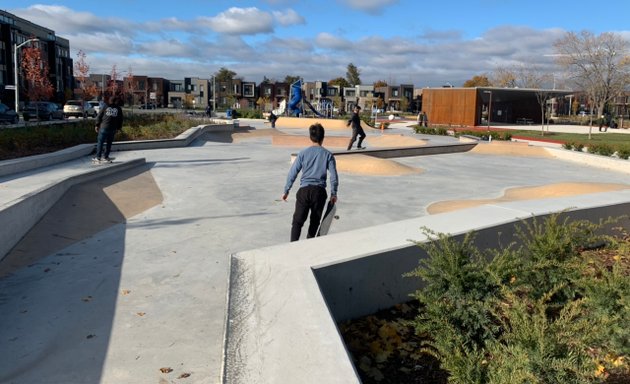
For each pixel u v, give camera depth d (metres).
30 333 4.18
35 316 4.51
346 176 13.55
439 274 3.84
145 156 16.64
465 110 57.22
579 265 4.21
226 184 11.66
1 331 4.21
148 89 119.56
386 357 3.48
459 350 3.04
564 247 4.48
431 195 11.07
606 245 6.01
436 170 15.77
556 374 2.66
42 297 4.95
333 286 3.95
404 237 4.73
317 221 6.15
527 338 2.81
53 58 76.94
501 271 3.73
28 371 3.59
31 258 6.12
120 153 17.16
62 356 3.80
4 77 62.94
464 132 37.62
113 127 13.09
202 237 7.21
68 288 5.19
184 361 3.73
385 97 137.25
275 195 10.45
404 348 3.63
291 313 3.11
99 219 8.08
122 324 4.35
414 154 19.97
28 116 39.09
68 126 20.33
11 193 8.10
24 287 5.21
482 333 3.57
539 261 4.30
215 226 7.86
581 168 18.03
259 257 4.12
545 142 33.53
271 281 3.59
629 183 14.41
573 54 44.41
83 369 3.62
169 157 16.64
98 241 6.96
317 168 6.07
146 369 3.62
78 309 4.66
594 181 14.48
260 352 2.65
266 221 8.24
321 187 6.06
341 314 4.04
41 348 3.94
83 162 13.30
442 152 21.55
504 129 51.03
